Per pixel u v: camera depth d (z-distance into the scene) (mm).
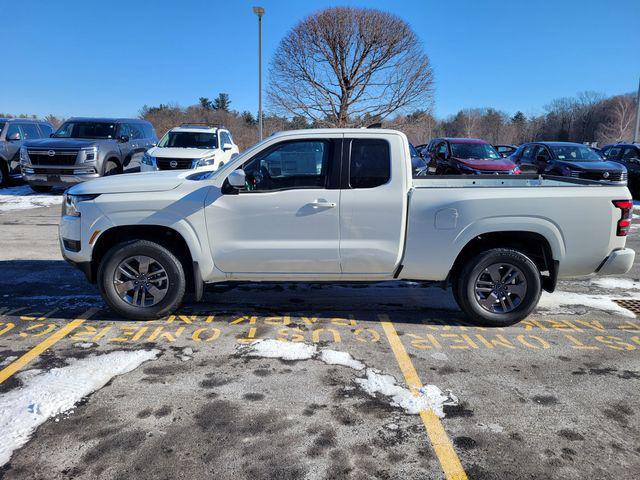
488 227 4555
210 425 3102
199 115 46781
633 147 15922
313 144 4602
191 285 4934
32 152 12945
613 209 4574
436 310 5324
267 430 3062
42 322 4785
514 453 2889
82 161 12938
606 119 65188
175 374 3766
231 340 4430
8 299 5441
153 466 2711
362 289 6016
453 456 2850
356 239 4613
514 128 78062
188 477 2631
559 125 73688
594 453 2900
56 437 2945
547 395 3553
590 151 15312
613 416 3299
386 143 4582
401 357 4145
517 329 4828
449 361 4082
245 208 4574
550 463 2805
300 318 5016
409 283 6273
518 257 4660
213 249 4641
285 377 3754
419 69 29641
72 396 3404
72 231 4672
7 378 3646
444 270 4676
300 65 29062
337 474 2684
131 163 14734
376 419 3211
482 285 4773
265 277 4750
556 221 4547
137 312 4766
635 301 5816
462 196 4555
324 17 28094
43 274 6434
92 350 4164
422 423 3174
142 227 4715
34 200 12930
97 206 4582
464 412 3312
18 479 2588
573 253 4613
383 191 4551
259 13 23781
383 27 28297
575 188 4582
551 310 5438
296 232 4598
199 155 12750
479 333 4703
